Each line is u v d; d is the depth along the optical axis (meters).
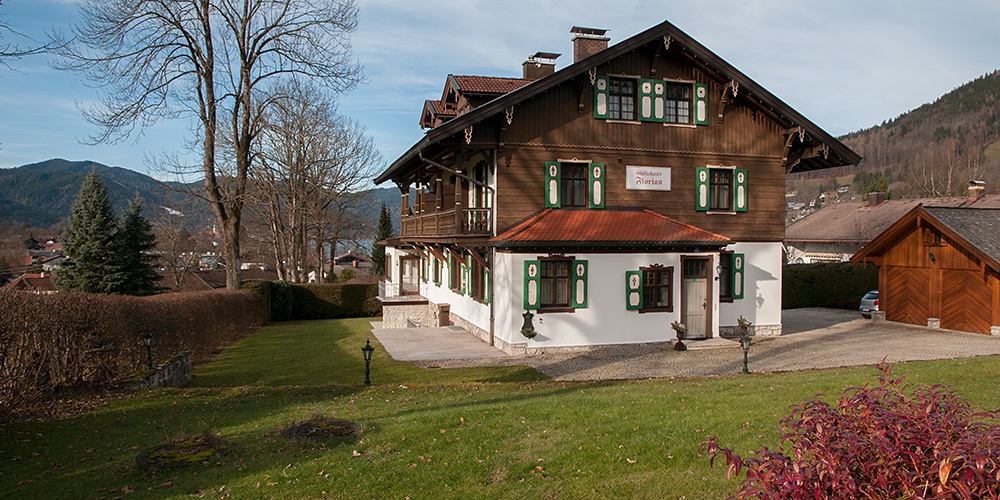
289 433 8.75
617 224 19.73
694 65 21.44
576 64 19.61
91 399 11.60
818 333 22.59
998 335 20.64
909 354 17.56
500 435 8.64
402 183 31.55
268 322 34.50
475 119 18.64
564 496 6.83
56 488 7.07
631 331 19.39
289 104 32.25
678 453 7.91
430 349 20.11
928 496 3.74
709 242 19.31
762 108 21.89
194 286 54.03
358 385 13.03
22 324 10.94
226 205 35.81
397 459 7.80
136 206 38.56
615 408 9.98
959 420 4.26
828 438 4.16
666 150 21.28
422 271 33.53
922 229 23.22
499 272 19.64
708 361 17.22
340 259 102.25
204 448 8.09
